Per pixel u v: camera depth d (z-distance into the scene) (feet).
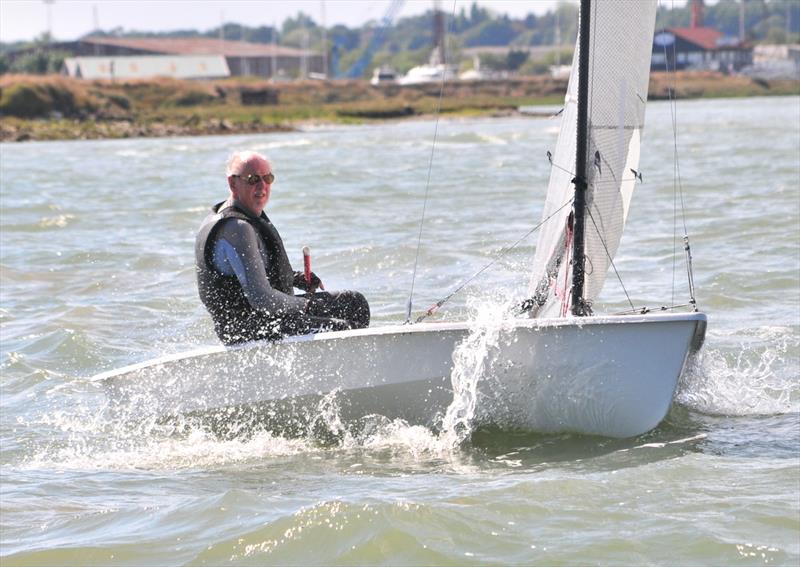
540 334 64.39
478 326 64.80
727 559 48.73
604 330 63.87
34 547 53.93
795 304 101.91
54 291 123.85
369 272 127.85
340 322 70.33
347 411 68.59
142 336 101.19
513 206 188.75
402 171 276.21
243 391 70.03
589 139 70.03
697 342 66.39
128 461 68.33
